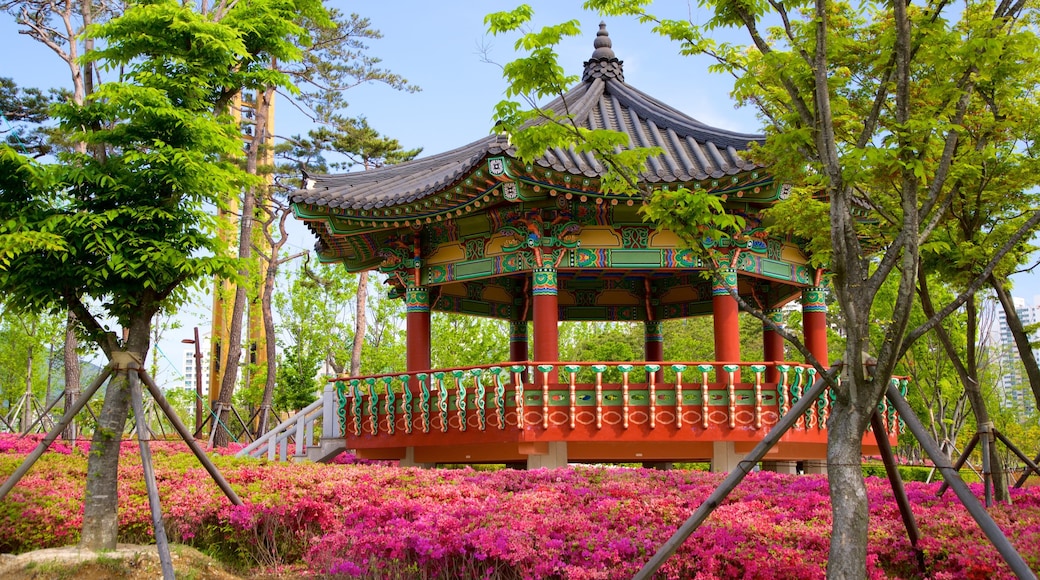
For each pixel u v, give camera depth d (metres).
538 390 19.05
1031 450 40.81
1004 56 10.22
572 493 13.80
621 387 19.28
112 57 12.55
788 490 14.42
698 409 19.34
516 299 26.80
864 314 8.67
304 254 40.41
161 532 10.45
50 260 11.47
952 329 31.17
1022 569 7.80
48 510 12.59
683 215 9.11
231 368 32.16
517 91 9.83
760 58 10.80
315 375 46.06
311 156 41.72
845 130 13.34
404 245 22.61
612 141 9.63
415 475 15.88
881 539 10.62
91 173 11.46
